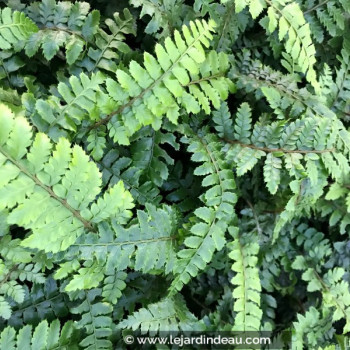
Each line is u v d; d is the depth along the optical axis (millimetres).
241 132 982
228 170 971
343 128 1008
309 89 1048
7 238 899
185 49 917
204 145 980
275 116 1054
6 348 878
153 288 1008
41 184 819
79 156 833
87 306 936
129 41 1044
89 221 874
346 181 1070
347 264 1110
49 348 908
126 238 907
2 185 792
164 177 972
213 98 958
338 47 1104
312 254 1089
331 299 1057
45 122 884
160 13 964
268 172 967
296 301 1120
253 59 1078
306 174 970
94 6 1027
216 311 1030
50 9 942
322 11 1062
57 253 888
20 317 943
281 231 1083
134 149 973
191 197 1029
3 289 909
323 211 1094
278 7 961
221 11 997
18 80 955
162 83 913
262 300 1076
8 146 790
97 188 853
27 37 905
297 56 968
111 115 916
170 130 970
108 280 931
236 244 996
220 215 955
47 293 950
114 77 976
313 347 1042
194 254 940
